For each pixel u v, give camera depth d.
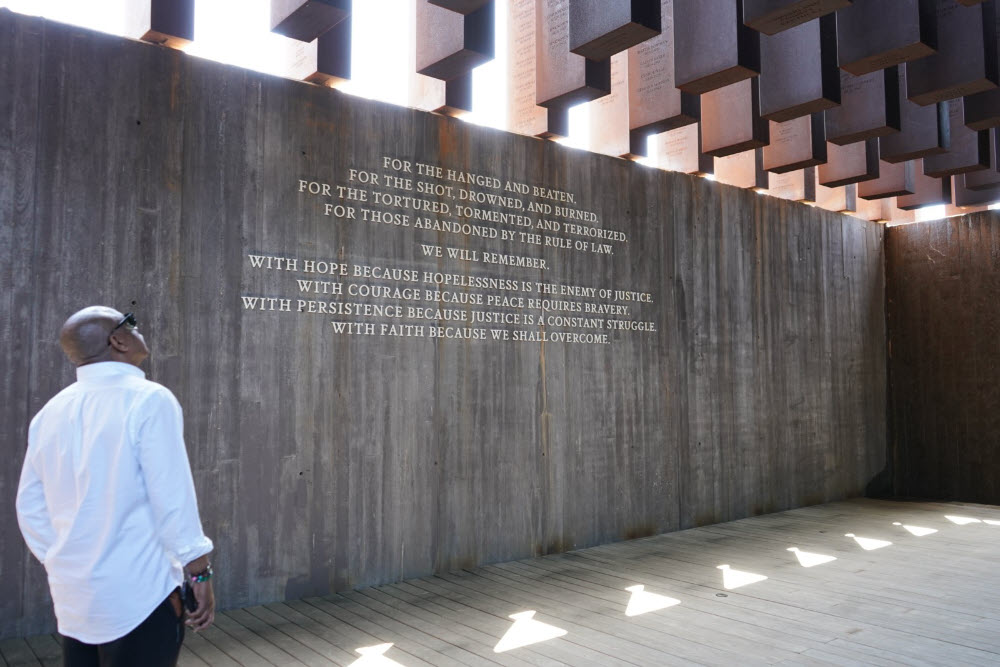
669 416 6.91
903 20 4.84
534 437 5.88
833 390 8.71
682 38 5.30
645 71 6.23
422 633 3.99
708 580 5.10
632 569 5.42
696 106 6.01
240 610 4.39
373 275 5.10
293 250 4.75
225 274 4.48
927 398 9.18
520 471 5.77
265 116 4.70
